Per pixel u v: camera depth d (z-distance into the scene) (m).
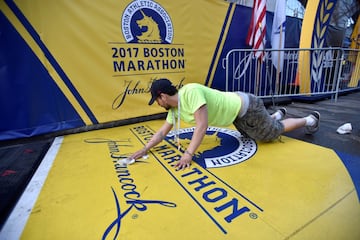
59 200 1.39
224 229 1.10
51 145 2.39
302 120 2.31
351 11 7.45
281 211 1.21
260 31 3.84
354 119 3.10
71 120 2.79
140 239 1.05
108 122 3.02
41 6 2.38
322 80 4.64
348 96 5.07
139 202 1.34
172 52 3.32
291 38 4.82
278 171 1.66
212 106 1.82
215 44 3.72
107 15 2.74
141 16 2.96
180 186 1.50
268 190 1.42
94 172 1.74
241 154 1.98
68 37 2.58
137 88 3.14
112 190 1.48
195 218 1.18
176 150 2.11
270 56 4.36
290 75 4.87
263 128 2.05
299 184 1.48
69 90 2.71
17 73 2.42
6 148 2.32
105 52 2.82
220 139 2.37
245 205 1.27
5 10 2.26
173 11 3.19
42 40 2.46
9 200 1.38
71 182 1.60
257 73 4.27
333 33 5.93
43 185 1.56
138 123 3.21
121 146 2.32
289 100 4.40
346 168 1.68
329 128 2.72
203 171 1.69
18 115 2.50
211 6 3.52
